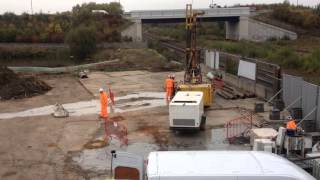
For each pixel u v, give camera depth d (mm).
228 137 19266
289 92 23594
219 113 24297
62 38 74562
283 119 21594
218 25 104938
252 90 29250
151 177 8836
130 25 79938
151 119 23297
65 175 15555
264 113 23766
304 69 39094
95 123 22781
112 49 64938
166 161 9430
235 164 9266
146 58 53469
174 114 19969
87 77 39969
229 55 35875
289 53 44875
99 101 28578
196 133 20391
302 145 15305
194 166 9164
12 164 16875
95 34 63906
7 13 87438
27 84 32438
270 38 76312
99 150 18219
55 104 28000
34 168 16375
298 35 76312
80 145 19031
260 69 29234
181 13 80875
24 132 21453
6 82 33156
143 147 18406
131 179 11859
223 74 35375
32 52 67625
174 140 19375
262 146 15461
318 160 13719
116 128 20000
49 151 18344
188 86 25125
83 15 83188
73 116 24547
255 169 9055
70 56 64000
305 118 19688
